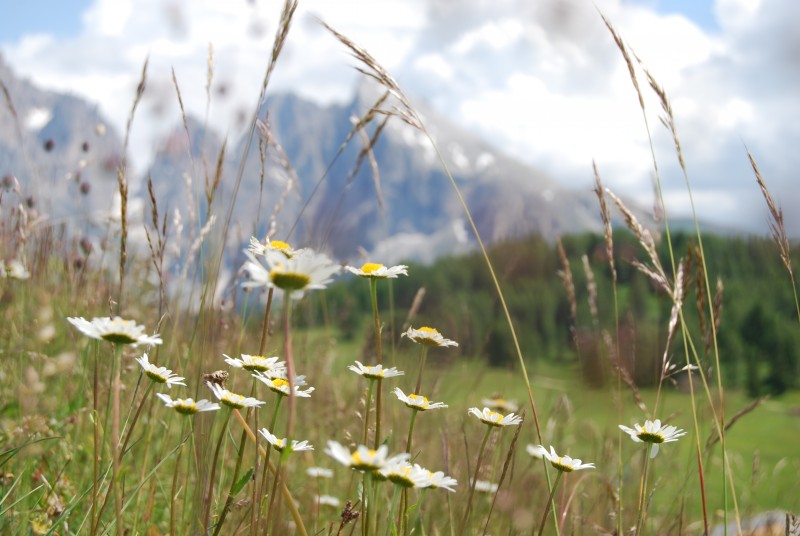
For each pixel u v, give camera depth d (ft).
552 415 4.26
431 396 4.13
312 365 4.71
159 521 3.09
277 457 2.74
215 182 3.30
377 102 3.12
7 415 3.12
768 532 3.86
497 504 3.28
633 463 4.19
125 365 3.57
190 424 2.69
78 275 4.31
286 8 3.10
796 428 18.56
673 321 3.04
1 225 4.19
